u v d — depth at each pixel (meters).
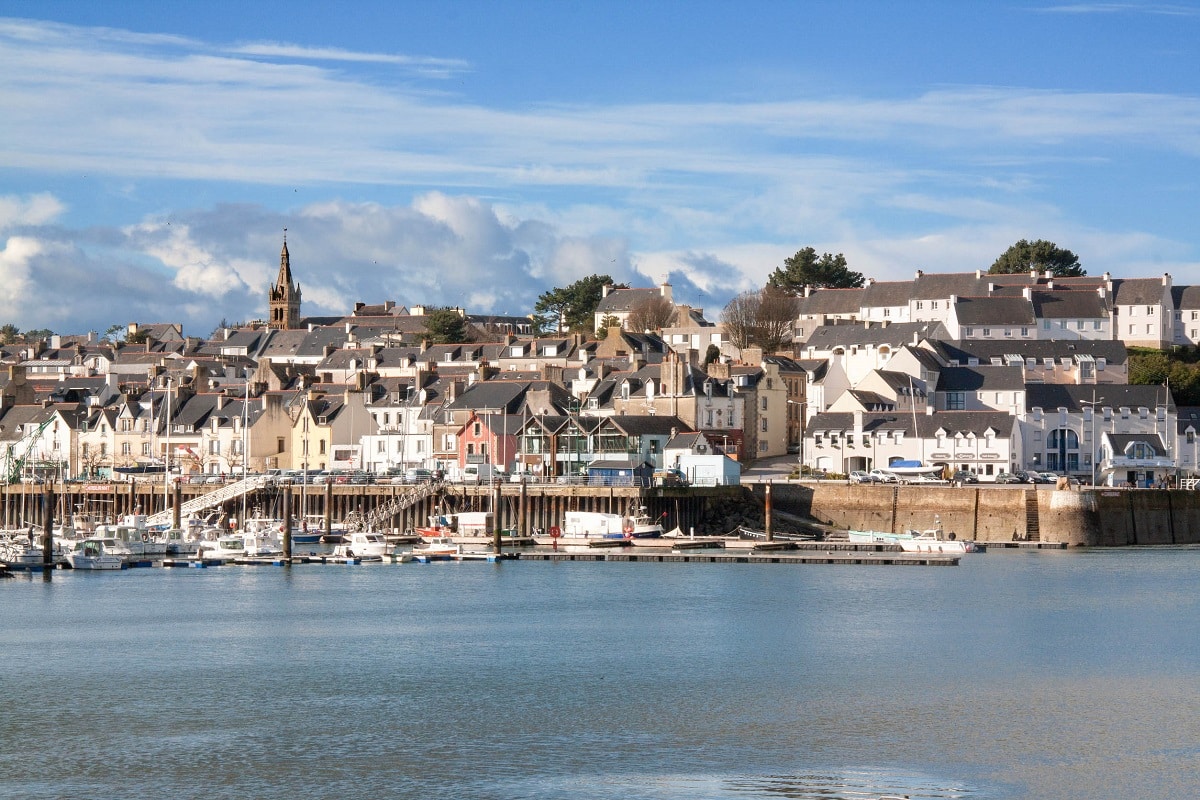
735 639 117.94
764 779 79.00
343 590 147.38
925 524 196.12
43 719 91.62
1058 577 156.12
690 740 86.75
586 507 194.00
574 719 91.56
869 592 144.25
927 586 148.62
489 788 77.75
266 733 88.19
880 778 79.25
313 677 103.69
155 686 100.88
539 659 109.88
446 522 193.12
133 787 78.19
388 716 92.31
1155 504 194.62
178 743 86.12
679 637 118.88
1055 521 190.88
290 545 171.25
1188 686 100.19
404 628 123.56
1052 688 99.69
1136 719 91.12
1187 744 85.44
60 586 150.88
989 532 193.50
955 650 113.00
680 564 169.75
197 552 175.12
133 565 168.00
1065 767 81.06
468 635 120.12
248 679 103.00
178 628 123.75
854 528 199.00
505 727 89.62
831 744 85.75
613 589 147.12
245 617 129.62
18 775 80.19
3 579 156.75
